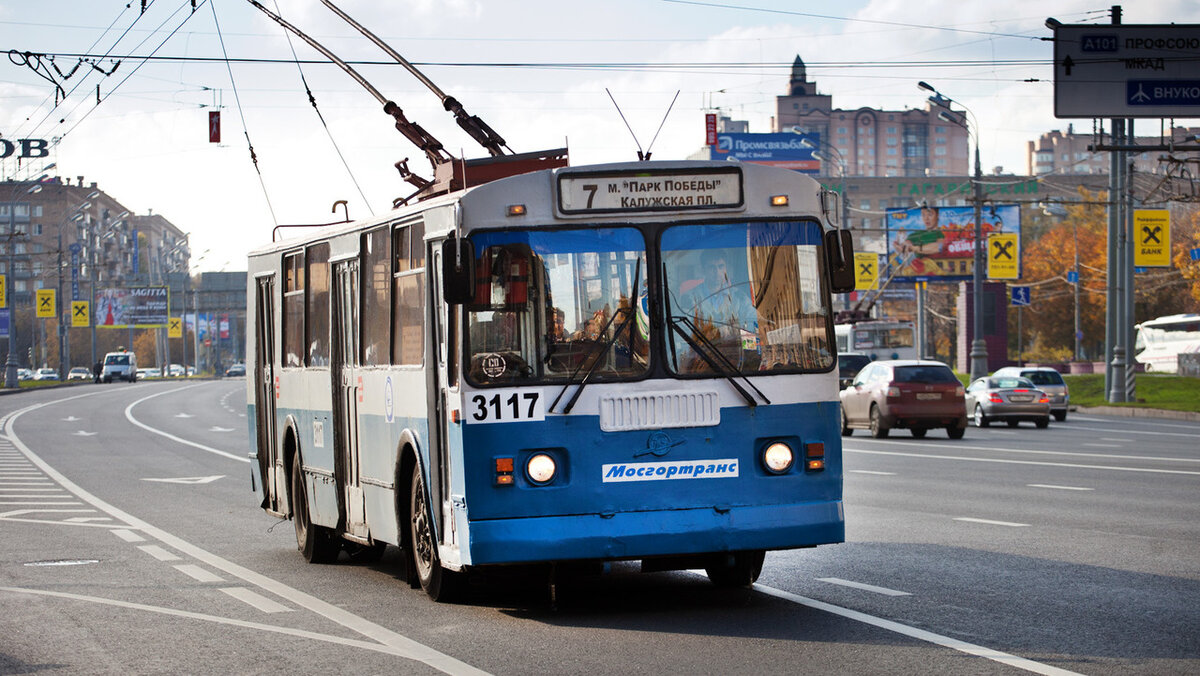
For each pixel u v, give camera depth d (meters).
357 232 12.15
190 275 159.50
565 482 9.45
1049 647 8.21
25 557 14.17
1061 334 104.88
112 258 181.25
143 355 166.62
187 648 8.88
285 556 14.23
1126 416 49.69
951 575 11.35
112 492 22.50
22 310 154.62
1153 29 35.53
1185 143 38.72
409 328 10.80
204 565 13.45
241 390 88.06
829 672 7.58
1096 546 13.07
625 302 9.63
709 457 9.59
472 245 9.34
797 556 12.80
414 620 9.85
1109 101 35.47
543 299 9.57
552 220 9.64
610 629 9.23
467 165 11.26
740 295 9.78
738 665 7.85
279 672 8.03
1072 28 35.41
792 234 9.95
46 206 160.38
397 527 11.18
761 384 9.70
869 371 35.31
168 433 42.66
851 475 22.34
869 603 9.99
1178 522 14.98
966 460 25.56
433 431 10.16
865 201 141.12
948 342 110.62
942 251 80.31
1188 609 9.54
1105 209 102.75
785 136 116.00
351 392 12.37
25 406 64.75
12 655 8.73
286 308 14.64
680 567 10.39
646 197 9.74
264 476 15.75
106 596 11.34
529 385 9.47
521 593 11.15
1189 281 87.50
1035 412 40.00
